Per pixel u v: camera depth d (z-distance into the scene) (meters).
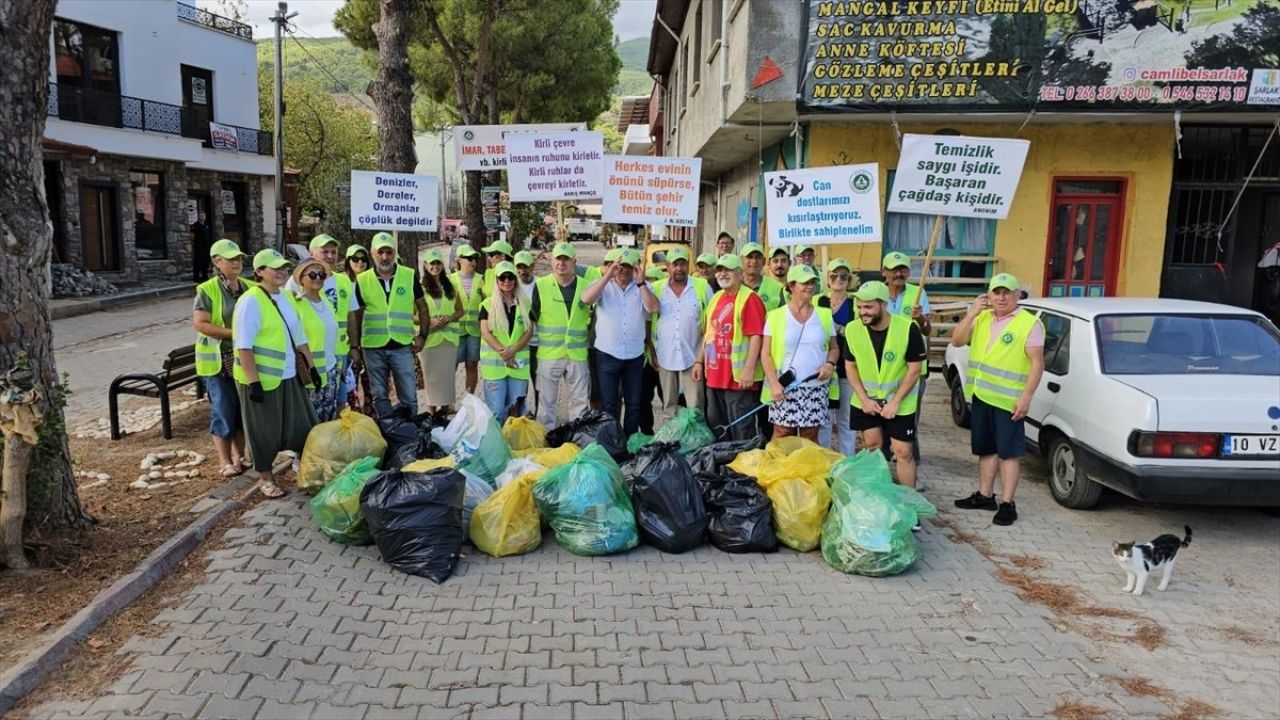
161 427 8.71
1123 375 6.41
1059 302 7.55
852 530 5.30
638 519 5.69
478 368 9.32
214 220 29.69
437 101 27.91
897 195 7.81
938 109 10.79
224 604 4.63
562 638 4.45
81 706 3.66
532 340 8.32
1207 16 10.53
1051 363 7.19
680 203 8.45
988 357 6.39
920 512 5.49
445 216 54.25
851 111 10.89
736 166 18.50
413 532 5.08
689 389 8.04
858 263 12.37
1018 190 12.15
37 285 4.90
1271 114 10.99
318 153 38.12
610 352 7.48
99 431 8.59
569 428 7.07
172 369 8.50
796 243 8.08
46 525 4.99
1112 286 12.45
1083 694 4.08
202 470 7.09
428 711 3.75
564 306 7.57
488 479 6.28
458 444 6.28
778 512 5.67
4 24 4.60
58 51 23.67
